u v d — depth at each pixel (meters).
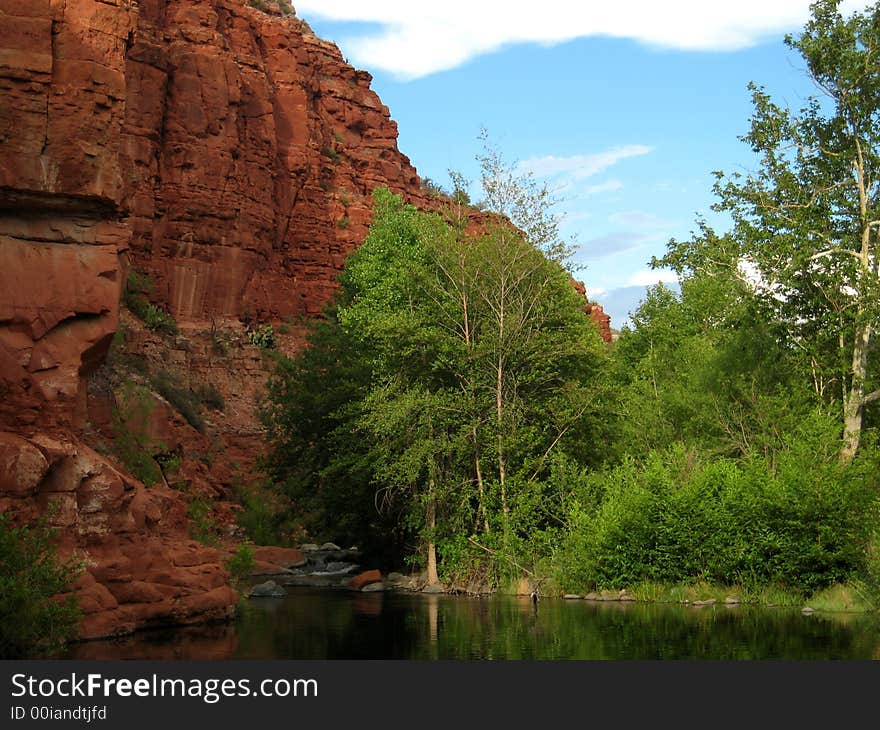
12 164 18.36
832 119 35.53
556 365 33.75
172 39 72.38
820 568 24.91
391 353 33.44
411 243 44.97
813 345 35.53
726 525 25.95
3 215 18.84
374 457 34.66
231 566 28.83
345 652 17.08
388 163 96.88
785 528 25.12
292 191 81.38
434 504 32.50
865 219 34.34
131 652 16.44
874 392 33.12
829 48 34.62
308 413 41.97
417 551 35.66
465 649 17.48
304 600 27.80
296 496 43.69
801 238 34.16
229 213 71.56
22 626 15.67
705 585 26.03
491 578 30.31
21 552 16.00
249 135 75.94
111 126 19.48
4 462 17.00
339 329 43.50
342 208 85.62
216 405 62.12
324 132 91.31
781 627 20.05
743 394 36.00
